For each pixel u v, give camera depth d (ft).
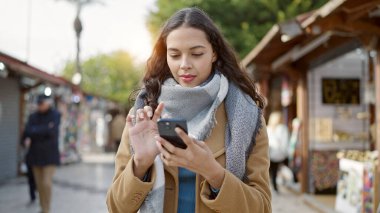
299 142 28.84
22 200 26.68
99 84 164.04
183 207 5.18
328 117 27.91
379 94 16.80
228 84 5.38
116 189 5.07
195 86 5.27
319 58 25.09
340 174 21.35
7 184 33.40
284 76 33.96
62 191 30.68
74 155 54.39
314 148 27.55
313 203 24.03
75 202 26.35
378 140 16.92
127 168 4.96
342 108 27.96
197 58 5.18
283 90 34.55
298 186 30.55
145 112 4.97
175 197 5.18
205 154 4.49
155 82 5.51
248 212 4.86
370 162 18.35
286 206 24.54
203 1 56.54
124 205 4.98
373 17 16.56
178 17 5.28
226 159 5.04
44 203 21.47
